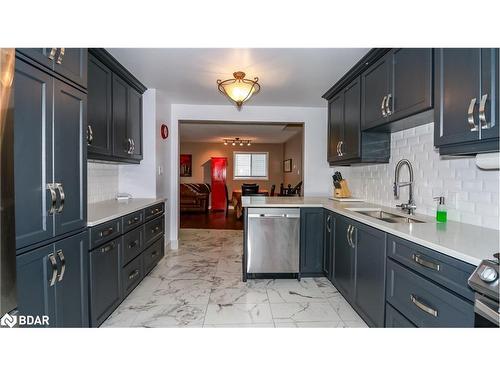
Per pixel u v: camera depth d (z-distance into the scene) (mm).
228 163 9789
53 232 1419
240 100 2988
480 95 1267
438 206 1926
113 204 2838
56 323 1452
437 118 1531
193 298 2568
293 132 7453
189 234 5395
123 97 2877
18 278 1206
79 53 1653
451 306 1180
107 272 2051
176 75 3002
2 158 977
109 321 2143
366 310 1991
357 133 2678
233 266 3492
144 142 3512
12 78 1025
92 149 2268
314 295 2652
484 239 1361
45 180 1361
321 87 3371
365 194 3332
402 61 1917
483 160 1449
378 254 1804
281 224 2998
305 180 4402
